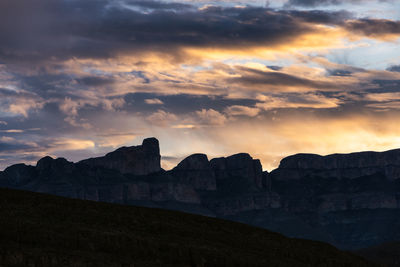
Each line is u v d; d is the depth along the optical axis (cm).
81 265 4931
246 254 6700
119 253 5694
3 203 7300
